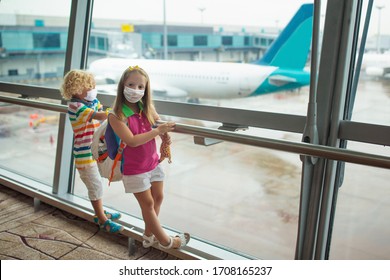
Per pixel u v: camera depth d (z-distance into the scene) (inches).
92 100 98.0
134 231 101.5
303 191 76.7
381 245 83.0
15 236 110.9
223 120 89.5
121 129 77.5
